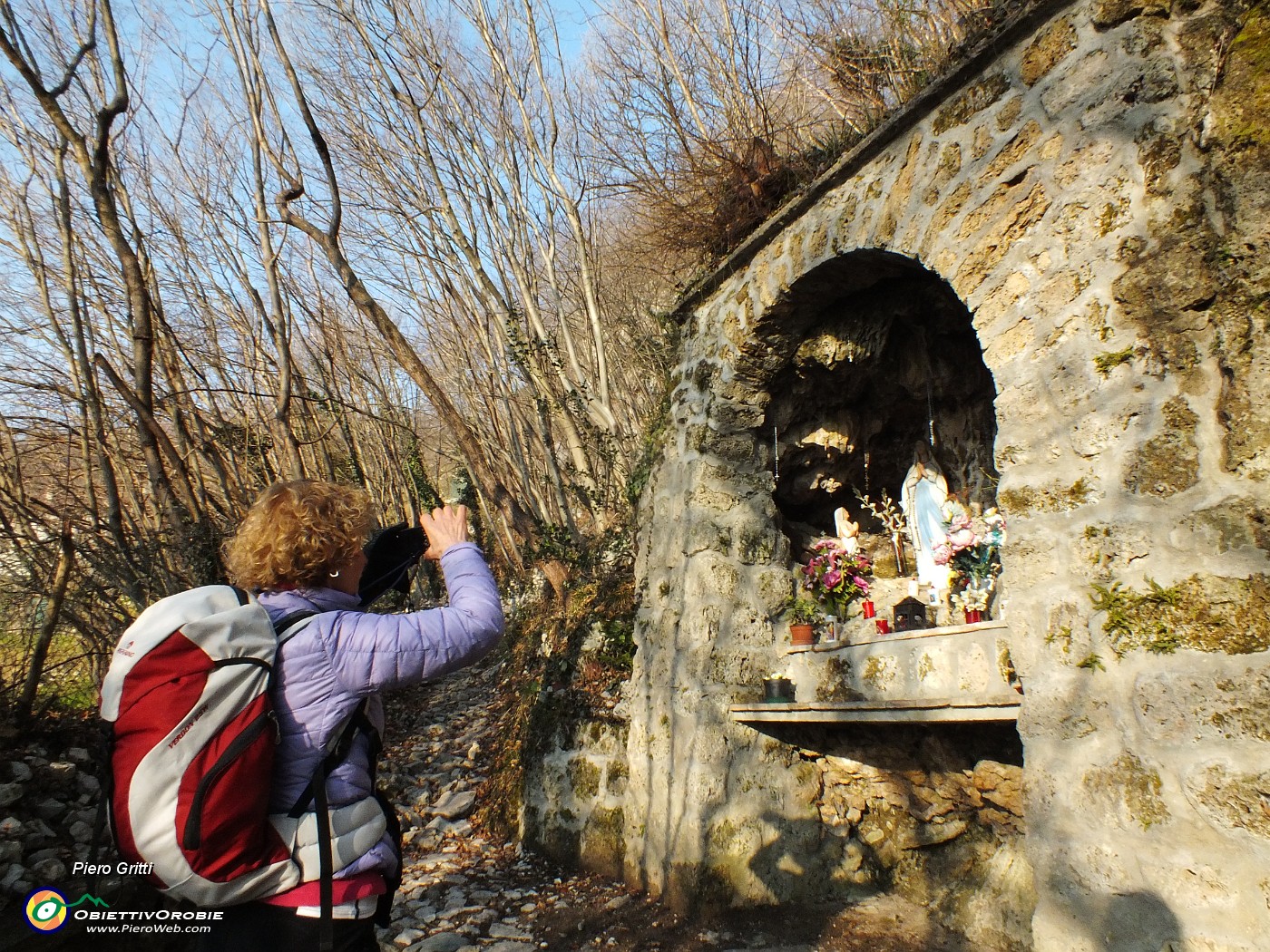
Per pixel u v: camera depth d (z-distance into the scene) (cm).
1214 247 237
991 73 317
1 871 387
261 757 145
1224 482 231
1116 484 259
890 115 393
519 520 709
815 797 455
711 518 479
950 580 409
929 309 434
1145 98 260
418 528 205
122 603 684
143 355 631
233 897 144
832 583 455
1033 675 280
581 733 549
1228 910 218
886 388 486
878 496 533
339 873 154
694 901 424
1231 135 232
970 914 384
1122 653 251
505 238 938
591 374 1137
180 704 141
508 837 568
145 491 862
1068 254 279
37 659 485
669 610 487
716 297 503
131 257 630
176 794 138
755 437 493
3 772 441
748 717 438
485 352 1037
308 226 689
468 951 407
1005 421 297
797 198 416
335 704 158
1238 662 222
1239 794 218
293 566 170
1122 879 244
